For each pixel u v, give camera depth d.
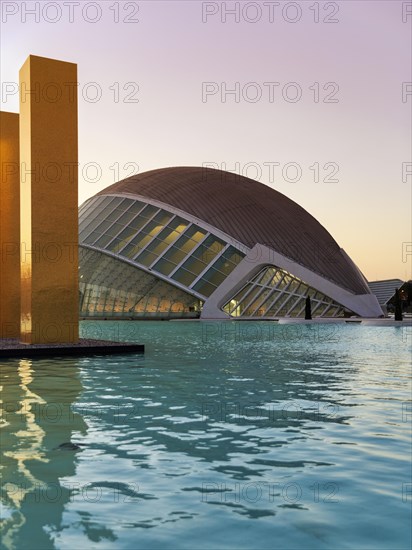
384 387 10.21
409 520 4.12
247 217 55.19
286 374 11.97
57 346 16.17
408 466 5.39
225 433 6.63
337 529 3.97
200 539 3.80
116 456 5.64
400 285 60.41
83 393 9.39
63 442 6.16
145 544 3.72
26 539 3.77
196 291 50.41
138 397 9.02
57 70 18.12
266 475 5.10
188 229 53.59
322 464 5.44
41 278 17.56
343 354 16.78
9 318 21.48
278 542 3.77
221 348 18.83
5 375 11.63
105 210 57.88
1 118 21.41
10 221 21.61
